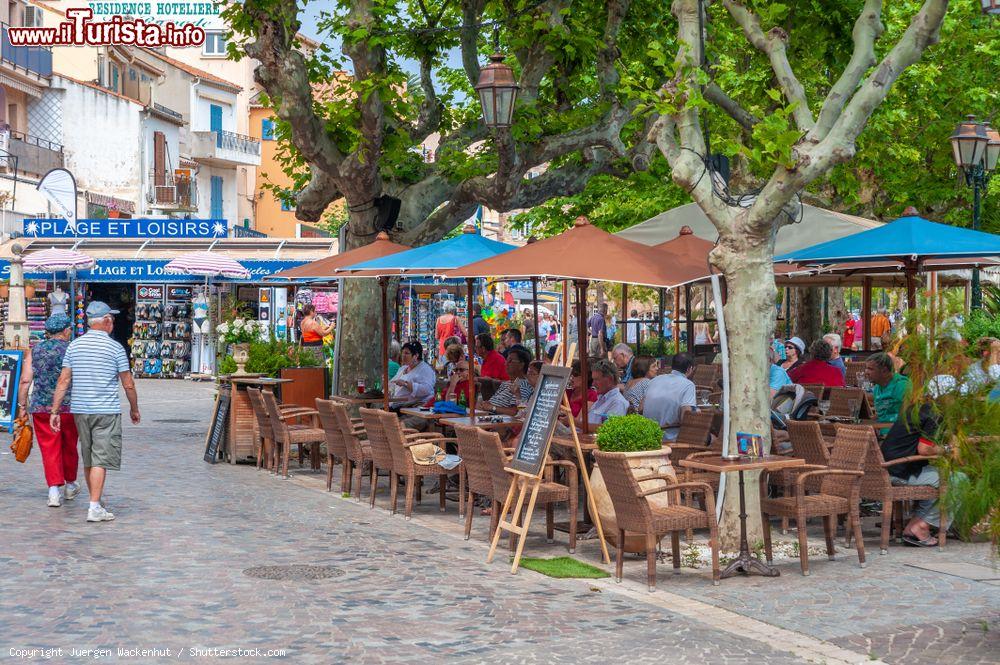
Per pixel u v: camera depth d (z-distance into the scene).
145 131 52.81
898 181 25.30
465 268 11.22
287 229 65.56
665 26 18.80
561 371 9.90
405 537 11.00
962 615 7.99
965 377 7.66
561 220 28.00
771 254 10.22
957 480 7.61
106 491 13.52
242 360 17.11
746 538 9.48
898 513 10.99
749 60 20.95
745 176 20.23
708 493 9.06
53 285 35.41
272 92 16.47
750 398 10.09
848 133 9.61
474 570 9.50
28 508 12.12
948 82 24.64
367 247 15.34
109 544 10.20
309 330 26.86
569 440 11.30
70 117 49.12
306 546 10.35
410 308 30.47
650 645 7.22
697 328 27.67
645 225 15.30
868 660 6.93
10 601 8.02
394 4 16.31
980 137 17.12
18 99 47.31
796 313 28.30
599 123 17.84
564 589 8.85
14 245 23.78
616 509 9.14
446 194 18.59
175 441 19.42
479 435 10.62
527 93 17.62
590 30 17.39
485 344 17.08
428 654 6.93
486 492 10.82
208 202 59.41
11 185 43.28
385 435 12.52
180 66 58.59
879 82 9.60
